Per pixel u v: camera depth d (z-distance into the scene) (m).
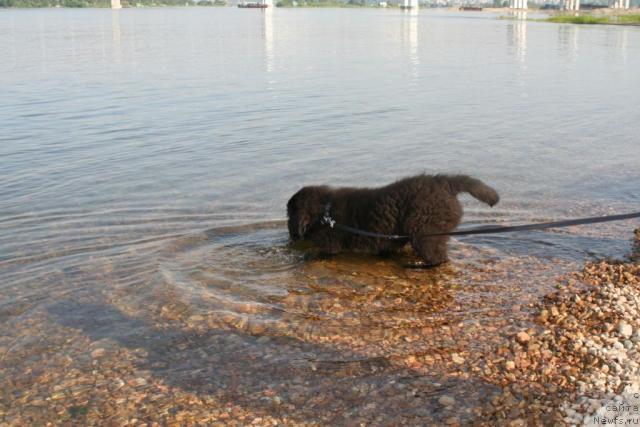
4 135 4.63
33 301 2.64
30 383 2.27
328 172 3.88
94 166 3.97
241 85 7.27
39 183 3.70
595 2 64.19
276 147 4.36
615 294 2.60
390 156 4.17
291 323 2.53
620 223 3.21
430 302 2.64
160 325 2.51
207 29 22.28
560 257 2.92
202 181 3.74
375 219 2.87
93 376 2.30
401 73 8.59
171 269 2.84
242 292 2.70
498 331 2.46
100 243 3.04
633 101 6.14
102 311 2.58
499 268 2.85
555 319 2.51
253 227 3.20
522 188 3.62
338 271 2.86
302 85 7.28
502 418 2.12
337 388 2.24
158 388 2.25
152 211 3.36
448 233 2.72
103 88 6.97
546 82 7.65
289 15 45.47
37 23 27.25
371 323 2.52
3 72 8.45
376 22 30.03
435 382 2.26
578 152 4.25
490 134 4.68
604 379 2.21
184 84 7.34
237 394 2.23
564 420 2.09
